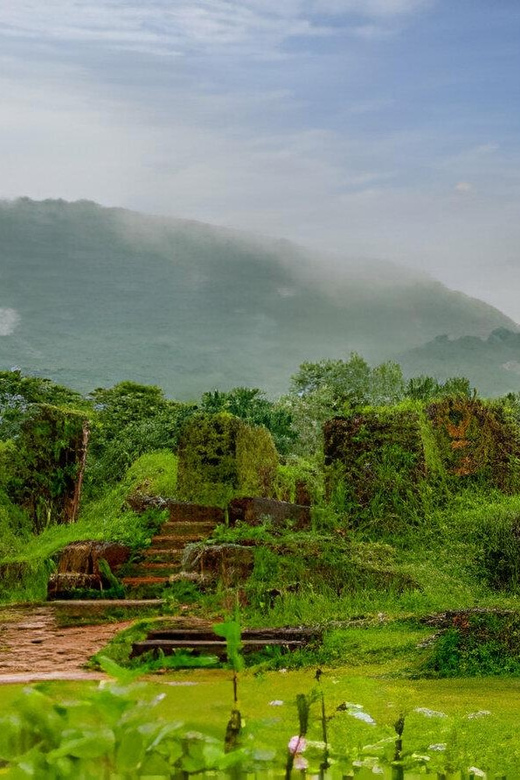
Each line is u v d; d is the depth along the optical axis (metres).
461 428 17.31
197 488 16.59
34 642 11.05
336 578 13.29
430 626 10.19
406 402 17.94
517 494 17.08
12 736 1.57
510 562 14.48
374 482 16.78
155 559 14.90
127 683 1.67
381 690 7.67
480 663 9.16
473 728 5.62
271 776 1.91
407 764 2.80
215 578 13.45
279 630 10.33
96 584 13.94
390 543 15.96
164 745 1.62
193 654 9.70
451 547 15.14
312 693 2.19
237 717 1.79
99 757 1.54
